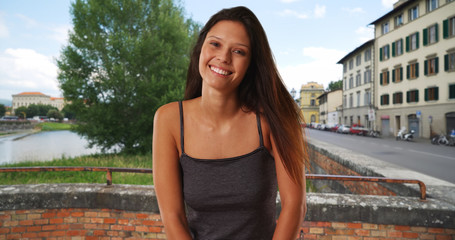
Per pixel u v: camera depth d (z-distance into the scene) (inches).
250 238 34.2
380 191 146.3
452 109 940.0
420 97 1079.6
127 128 522.3
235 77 32.2
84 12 509.4
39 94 7436.0
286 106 36.0
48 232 98.2
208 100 34.1
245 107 35.3
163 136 35.8
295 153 34.3
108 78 520.1
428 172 345.4
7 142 1027.3
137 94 513.0
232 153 34.3
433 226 86.2
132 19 553.3
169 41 566.9
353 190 191.5
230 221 34.1
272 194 35.8
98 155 526.3
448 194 99.7
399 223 87.3
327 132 1754.4
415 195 106.7
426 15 1043.3
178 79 541.3
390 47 1270.9
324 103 2556.6
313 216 90.3
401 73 1191.6
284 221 33.3
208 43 32.3
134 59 520.4
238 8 33.3
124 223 97.8
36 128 2416.3
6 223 96.5
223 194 33.3
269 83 34.4
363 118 1555.1
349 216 89.0
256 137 34.8
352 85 1728.6
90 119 516.7
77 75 524.4
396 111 1228.5
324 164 294.4
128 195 96.6
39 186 102.0
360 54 1590.8
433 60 1017.5
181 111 35.9
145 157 483.8
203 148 34.5
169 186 35.2
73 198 98.0
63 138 1285.7
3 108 5570.9
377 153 556.4
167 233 34.9
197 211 35.3
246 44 32.2
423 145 776.9
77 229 99.3
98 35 524.1
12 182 254.5
